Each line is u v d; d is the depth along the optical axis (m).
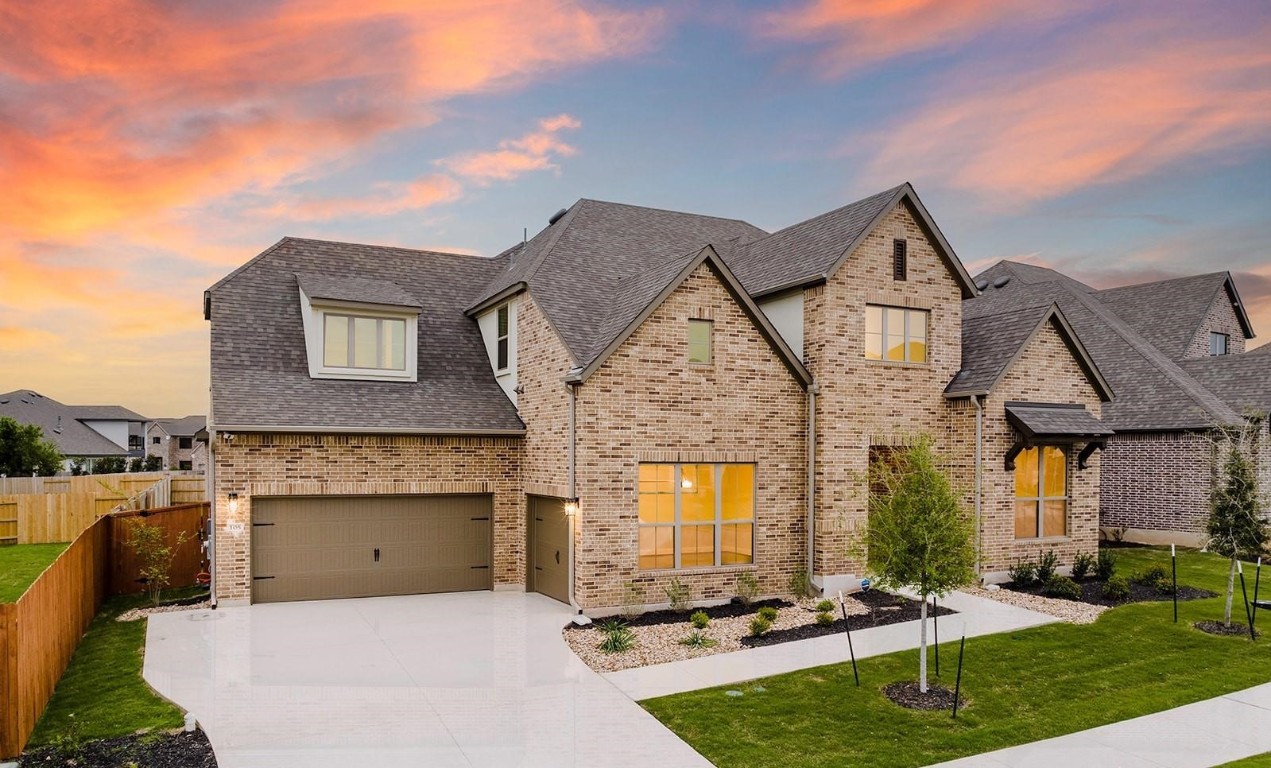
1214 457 14.55
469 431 15.45
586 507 13.48
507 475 16.08
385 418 15.10
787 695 9.23
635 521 13.88
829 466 15.21
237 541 14.17
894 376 16.05
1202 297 28.27
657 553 14.23
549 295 15.44
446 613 13.73
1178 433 20.78
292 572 14.60
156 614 13.64
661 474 14.35
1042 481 16.97
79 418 74.19
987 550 15.94
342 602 14.60
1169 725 8.43
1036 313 16.95
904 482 9.77
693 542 14.55
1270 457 20.81
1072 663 10.56
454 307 19.59
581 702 9.04
